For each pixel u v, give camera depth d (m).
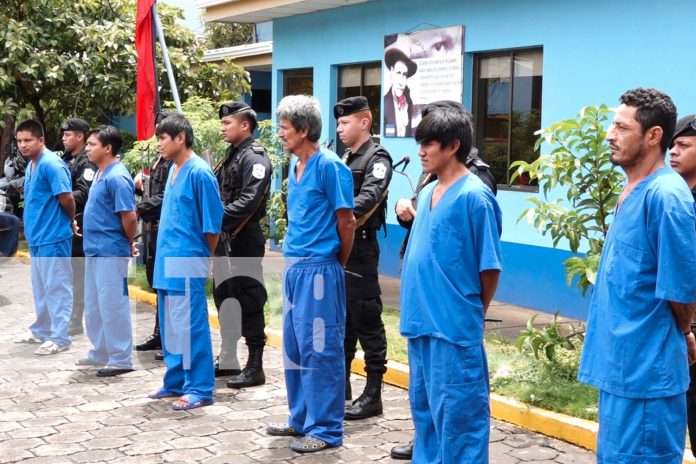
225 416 5.40
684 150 3.79
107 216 6.33
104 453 4.73
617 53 7.55
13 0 12.42
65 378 6.25
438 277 3.76
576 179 5.74
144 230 7.53
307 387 4.80
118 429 5.14
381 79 10.52
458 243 3.73
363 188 5.16
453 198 3.75
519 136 8.77
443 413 3.77
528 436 5.07
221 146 8.62
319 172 4.70
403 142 10.11
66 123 7.59
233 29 19.22
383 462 4.64
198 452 4.76
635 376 3.22
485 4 8.88
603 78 7.69
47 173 6.59
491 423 5.30
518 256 8.62
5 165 13.54
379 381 5.41
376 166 5.19
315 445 4.76
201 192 5.36
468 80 9.23
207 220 5.37
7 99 12.29
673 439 3.24
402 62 10.00
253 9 11.60
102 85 12.30
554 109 8.18
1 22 12.02
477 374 3.77
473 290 3.76
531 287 8.47
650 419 3.21
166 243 5.45
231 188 5.98
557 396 5.30
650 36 7.25
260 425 5.23
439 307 3.76
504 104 8.95
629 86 7.46
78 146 7.60
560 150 5.50
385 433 5.09
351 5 10.83
